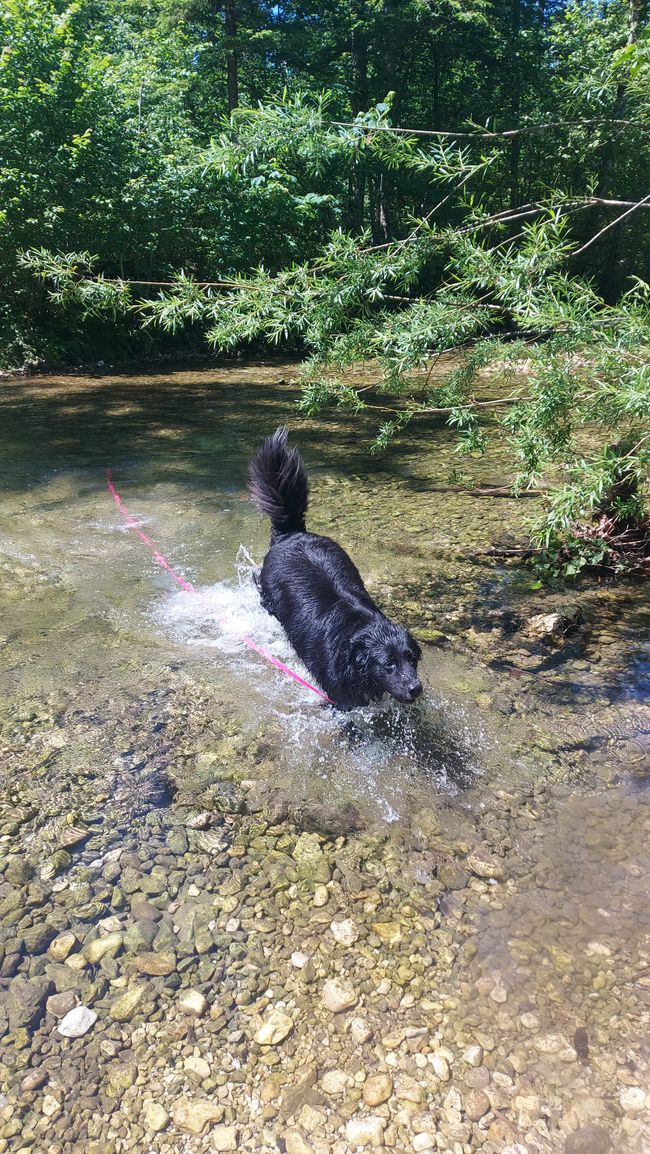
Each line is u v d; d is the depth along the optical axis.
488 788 1.68
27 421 5.07
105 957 1.26
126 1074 1.09
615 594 2.64
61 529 3.05
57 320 7.79
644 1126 1.03
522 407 2.07
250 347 9.28
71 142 7.34
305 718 1.93
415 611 2.46
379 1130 1.03
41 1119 1.03
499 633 2.34
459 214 3.16
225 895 1.40
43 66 7.03
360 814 1.60
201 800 1.63
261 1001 1.20
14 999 1.19
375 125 1.99
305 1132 1.03
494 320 2.08
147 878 1.42
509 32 10.49
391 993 1.22
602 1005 1.20
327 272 2.28
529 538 3.05
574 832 1.55
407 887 1.42
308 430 5.07
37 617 2.34
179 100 9.90
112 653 2.17
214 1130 1.02
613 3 5.23
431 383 3.04
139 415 5.38
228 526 3.13
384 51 10.41
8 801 1.60
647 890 1.41
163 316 2.21
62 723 1.85
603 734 1.86
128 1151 1.00
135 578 2.63
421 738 1.85
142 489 3.59
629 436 2.10
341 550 2.43
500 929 1.33
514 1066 1.11
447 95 11.74
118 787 1.65
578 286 1.91
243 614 2.43
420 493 3.67
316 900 1.39
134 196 7.88
